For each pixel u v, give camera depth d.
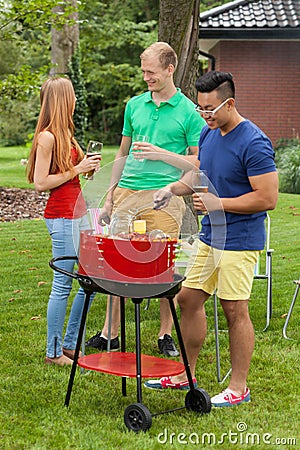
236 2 16.86
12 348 4.97
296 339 5.29
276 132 16.98
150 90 4.68
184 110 4.71
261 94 16.92
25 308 6.13
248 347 3.93
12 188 14.23
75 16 19.14
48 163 4.45
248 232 3.86
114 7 33.59
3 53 23.88
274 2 16.88
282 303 6.38
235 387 3.96
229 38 16.30
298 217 10.91
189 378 3.82
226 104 3.74
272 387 4.23
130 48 34.50
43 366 4.59
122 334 4.21
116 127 36.47
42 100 4.51
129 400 4.04
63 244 4.54
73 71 19.38
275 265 7.96
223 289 3.89
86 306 3.82
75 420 3.70
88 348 5.05
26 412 3.79
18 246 8.89
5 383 4.24
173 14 6.21
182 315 4.08
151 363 3.89
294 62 16.77
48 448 3.36
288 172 13.90
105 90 35.22
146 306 6.12
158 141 4.73
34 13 12.05
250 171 3.77
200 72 30.09
